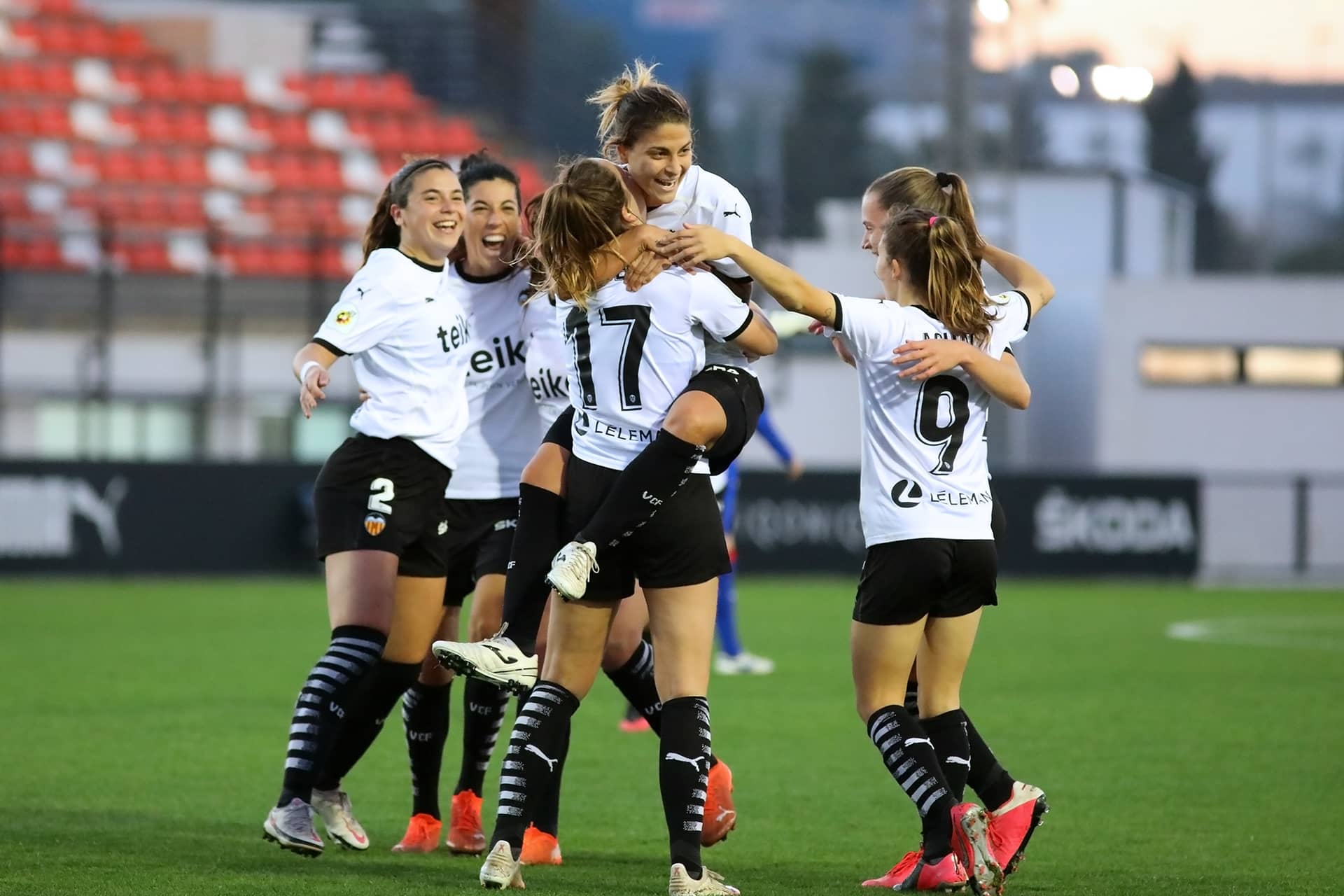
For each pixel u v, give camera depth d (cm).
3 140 8906
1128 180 10712
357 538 1884
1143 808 2264
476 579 2030
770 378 8756
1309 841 2041
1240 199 17812
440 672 2003
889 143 19225
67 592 6069
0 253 8156
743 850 1994
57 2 10025
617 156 1772
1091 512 7244
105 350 7400
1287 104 17838
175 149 9312
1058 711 3259
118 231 7812
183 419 7712
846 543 7088
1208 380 8988
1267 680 3803
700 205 1769
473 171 2055
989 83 9250
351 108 10031
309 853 1792
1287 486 8294
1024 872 1847
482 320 2058
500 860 1644
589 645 1706
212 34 10900
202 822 2098
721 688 3600
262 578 6762
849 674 3856
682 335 1666
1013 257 1950
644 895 1669
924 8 10500
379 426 1908
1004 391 1731
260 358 7825
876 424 1731
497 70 12838
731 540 3856
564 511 1714
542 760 1681
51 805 2206
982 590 1750
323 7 12675
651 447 1628
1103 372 8950
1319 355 8925
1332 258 16950
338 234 8650
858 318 1700
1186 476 7300
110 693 3416
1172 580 7319
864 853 1981
